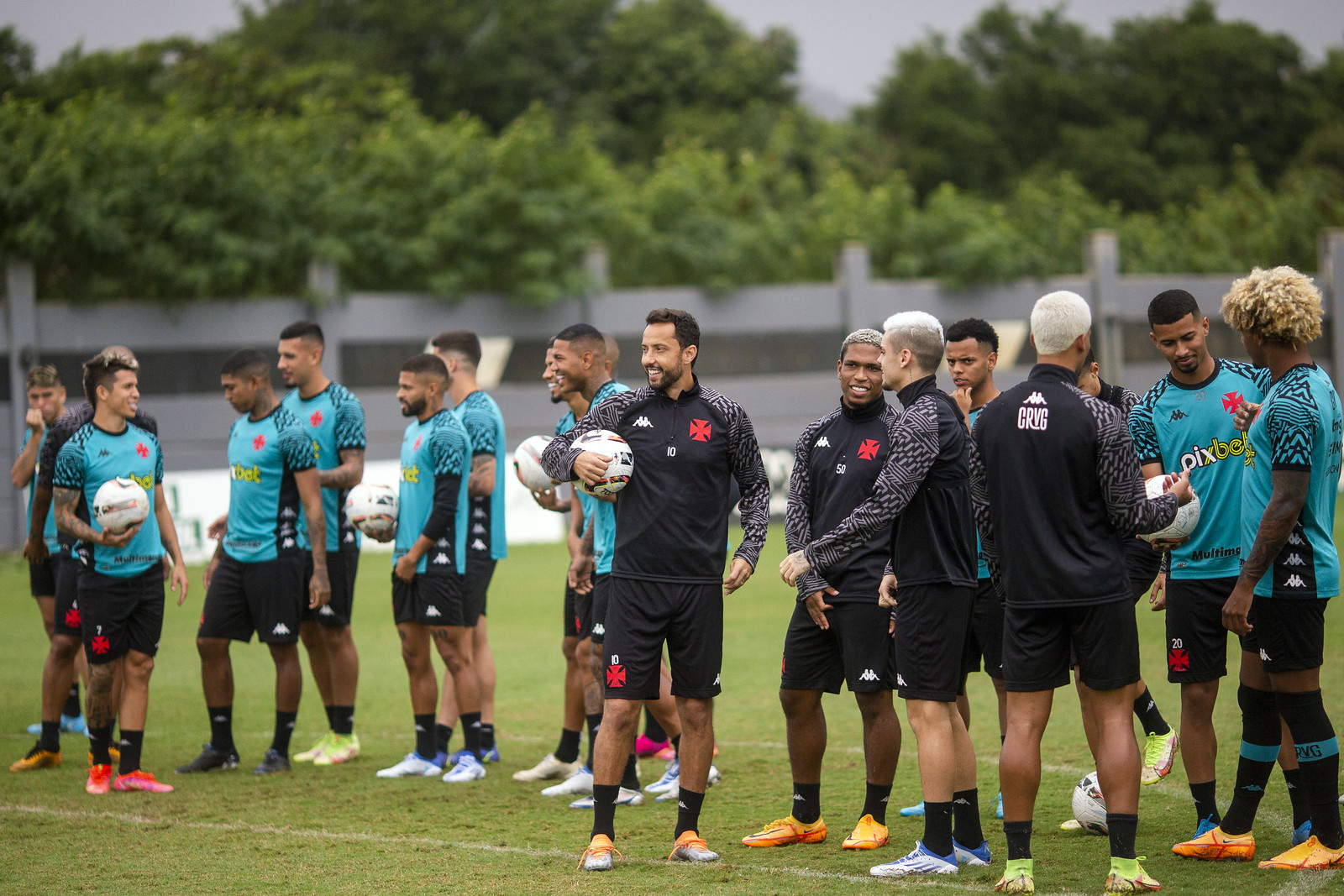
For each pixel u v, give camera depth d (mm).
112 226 86125
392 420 93688
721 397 18266
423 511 24531
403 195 99625
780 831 18234
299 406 26562
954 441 16688
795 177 133500
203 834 19406
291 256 92688
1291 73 190375
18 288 85125
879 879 16016
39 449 29000
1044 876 15844
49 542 27453
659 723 23688
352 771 24766
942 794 16297
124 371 23344
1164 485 16094
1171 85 184250
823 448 18328
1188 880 15336
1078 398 15422
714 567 17797
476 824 20016
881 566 17562
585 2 169125
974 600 18688
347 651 25922
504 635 44656
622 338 100438
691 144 132250
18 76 120438
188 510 68312
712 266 103500
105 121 92750
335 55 159875
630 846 18453
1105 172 172125
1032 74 181125
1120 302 106188
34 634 46000
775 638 42125
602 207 100562
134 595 22922
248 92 128000
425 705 24547
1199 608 17031
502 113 162500
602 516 21031
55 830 19766
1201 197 146875
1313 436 15445
